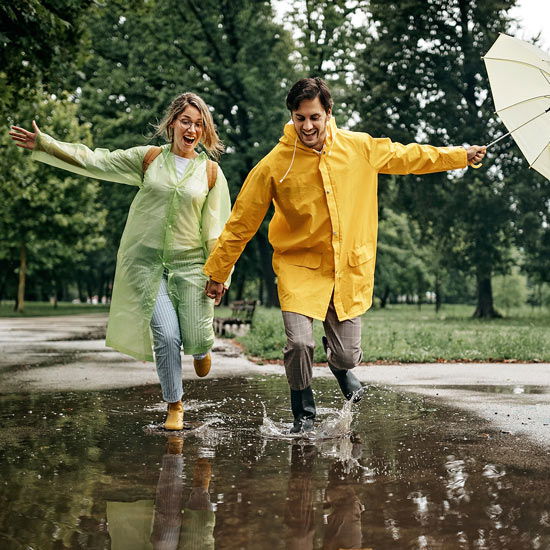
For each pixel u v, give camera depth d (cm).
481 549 205
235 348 1170
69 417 448
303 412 404
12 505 249
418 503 251
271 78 2883
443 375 730
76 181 3200
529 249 2992
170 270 429
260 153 2825
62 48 1050
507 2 2639
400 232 4622
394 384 643
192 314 428
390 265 4588
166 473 297
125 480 285
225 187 448
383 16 2738
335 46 2969
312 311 399
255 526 227
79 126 3086
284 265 413
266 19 2980
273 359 919
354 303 409
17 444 360
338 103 2872
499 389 602
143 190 431
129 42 2961
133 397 543
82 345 1196
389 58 2742
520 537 215
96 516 237
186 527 226
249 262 3788
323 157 395
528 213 2769
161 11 2814
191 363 874
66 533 219
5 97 1039
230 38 3003
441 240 3181
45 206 3222
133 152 436
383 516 237
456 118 2755
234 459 325
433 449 348
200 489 271
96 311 4584
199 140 443
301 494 263
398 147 412
